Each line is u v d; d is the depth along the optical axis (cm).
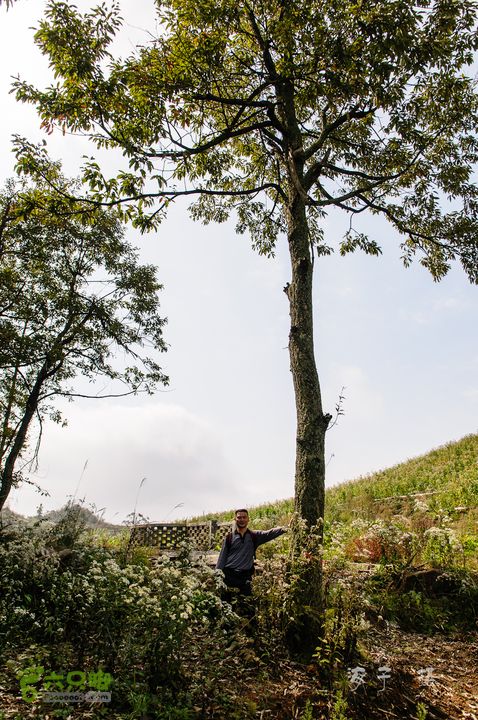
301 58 739
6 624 446
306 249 727
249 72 873
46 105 706
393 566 760
